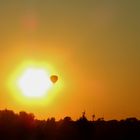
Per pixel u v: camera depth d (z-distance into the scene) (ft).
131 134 363.35
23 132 372.99
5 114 374.63
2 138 359.25
